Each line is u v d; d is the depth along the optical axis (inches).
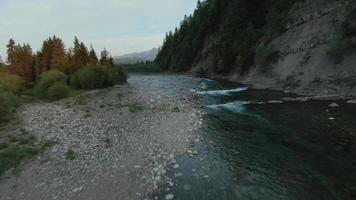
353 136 823.7
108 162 750.5
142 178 652.1
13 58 2883.9
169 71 5068.9
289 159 717.9
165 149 828.6
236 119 1138.7
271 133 933.8
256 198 547.5
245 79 2399.1
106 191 601.9
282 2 2498.8
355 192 541.6
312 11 2047.2
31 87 2851.9
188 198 560.4
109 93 2130.9
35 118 1387.8
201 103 1529.3
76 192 604.7
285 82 1801.2
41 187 637.3
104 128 1086.4
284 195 552.7
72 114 1419.8
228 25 3314.5
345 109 1130.7
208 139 908.0
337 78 1483.8
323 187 569.3
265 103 1406.3
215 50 3489.2
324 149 755.4
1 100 1481.3
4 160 781.9
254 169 676.1
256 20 2940.5
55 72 2518.5
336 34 1675.7
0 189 642.2
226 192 577.0
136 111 1375.5
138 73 5012.3
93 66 2682.1
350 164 655.8
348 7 1705.2
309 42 1872.5
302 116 1091.3
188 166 709.9
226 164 713.0
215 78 3024.1
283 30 2253.9
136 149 837.2
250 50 2511.1
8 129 1190.9
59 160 783.1
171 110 1360.7
